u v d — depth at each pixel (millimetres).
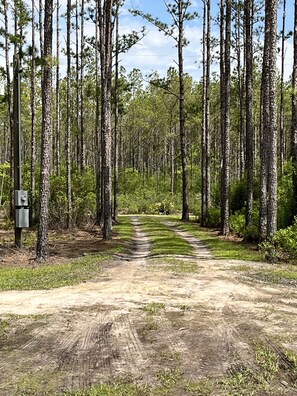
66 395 4797
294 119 20344
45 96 15039
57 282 11047
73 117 47094
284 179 20406
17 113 16672
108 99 21719
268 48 15906
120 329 7094
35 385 5062
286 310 8281
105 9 21828
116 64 30594
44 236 15312
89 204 29609
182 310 8234
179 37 32500
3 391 4922
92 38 29609
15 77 16875
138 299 9133
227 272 12648
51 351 6152
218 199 33750
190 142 68312
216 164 59594
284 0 33656
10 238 20906
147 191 64188
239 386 5016
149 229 28375
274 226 15727
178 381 5152
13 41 23641
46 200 15336
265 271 12820
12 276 11961
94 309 8305
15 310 8250
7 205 33531
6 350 6203
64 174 31109
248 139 21531
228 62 23812
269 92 15867
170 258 15625
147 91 70500
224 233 23969
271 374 5359
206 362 5730
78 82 34156
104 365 5645
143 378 5234
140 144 81438
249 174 21328
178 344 6398
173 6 31688
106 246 19078
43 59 14773
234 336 6742
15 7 25203
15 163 16734
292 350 6160
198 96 55312
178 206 53344
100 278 11695
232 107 40062
